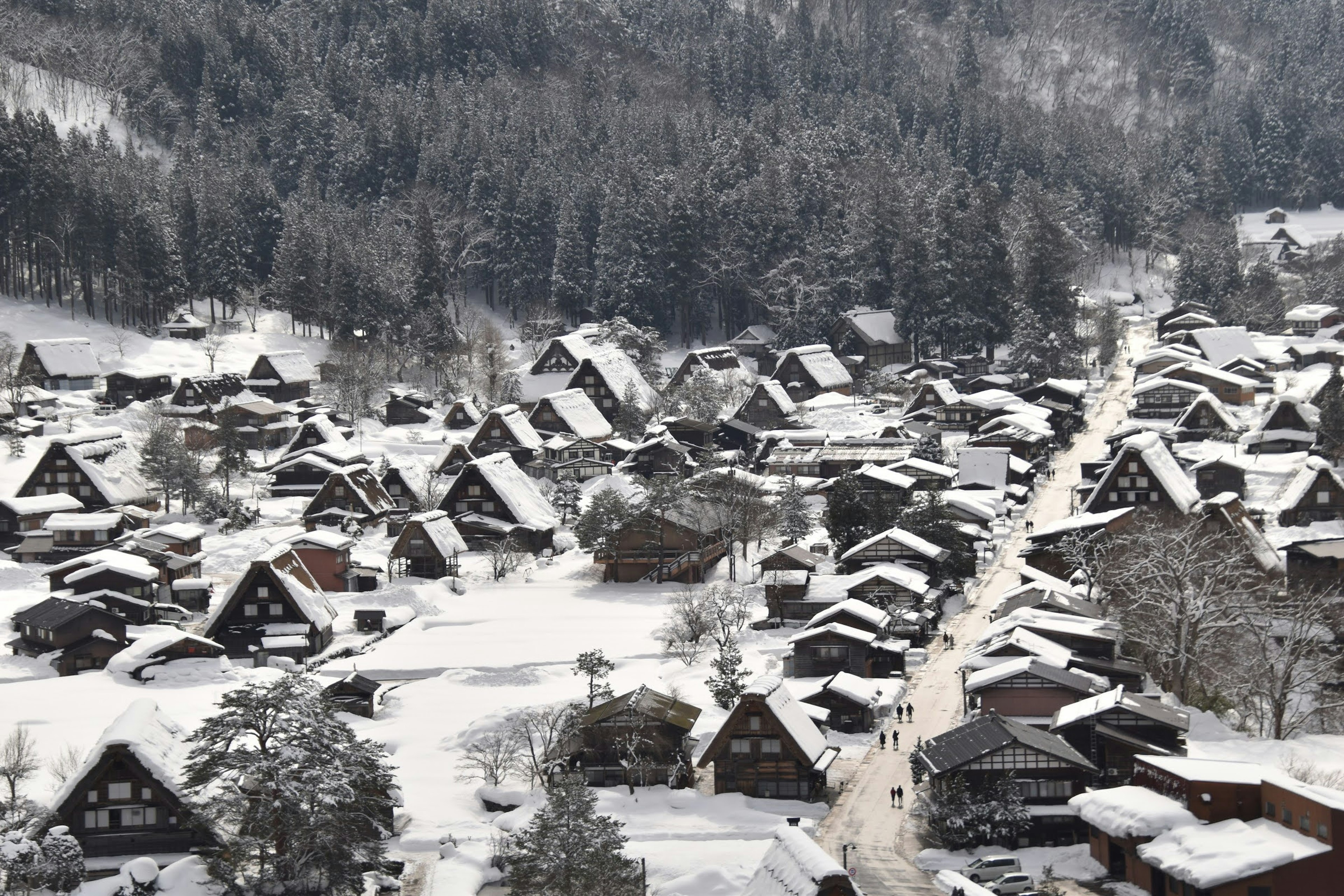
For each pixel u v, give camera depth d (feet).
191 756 209.26
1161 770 214.28
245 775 210.38
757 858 219.82
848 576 354.13
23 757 251.80
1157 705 255.91
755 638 337.11
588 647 338.54
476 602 385.09
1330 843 184.75
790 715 254.68
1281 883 185.06
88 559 368.68
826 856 177.37
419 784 260.42
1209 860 189.37
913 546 358.23
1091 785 232.32
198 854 213.05
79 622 334.44
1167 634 288.71
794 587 343.87
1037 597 324.39
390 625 365.40
